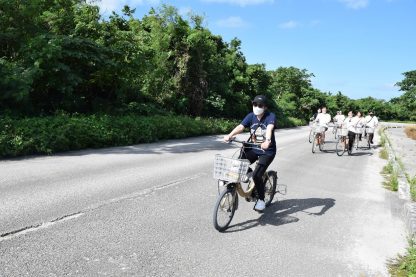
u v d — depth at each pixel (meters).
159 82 23.22
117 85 18.89
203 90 26.83
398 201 8.33
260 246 5.12
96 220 5.44
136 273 4.04
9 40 14.28
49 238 4.68
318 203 7.62
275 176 7.19
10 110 12.78
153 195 7.03
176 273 4.13
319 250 5.18
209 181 8.60
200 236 5.25
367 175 11.48
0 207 5.64
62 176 7.91
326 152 16.92
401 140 28.75
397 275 4.60
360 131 19.27
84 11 16.64
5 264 3.93
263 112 5.97
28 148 10.20
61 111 14.51
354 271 4.63
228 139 6.01
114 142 13.75
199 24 26.84
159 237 5.06
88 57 15.15
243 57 38.09
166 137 17.80
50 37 13.84
